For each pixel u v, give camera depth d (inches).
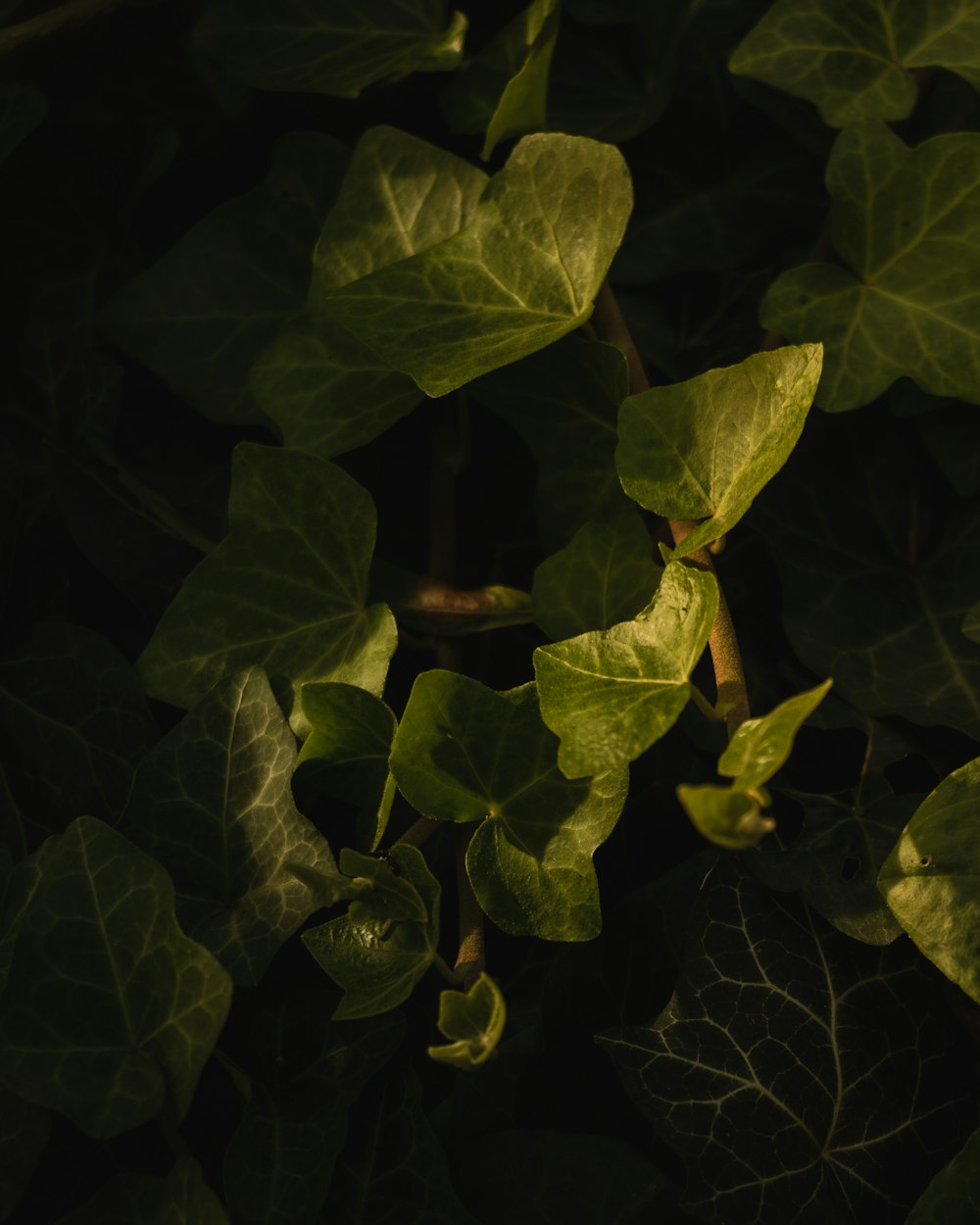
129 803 16.1
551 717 15.0
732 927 15.8
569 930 15.2
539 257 16.7
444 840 16.5
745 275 18.0
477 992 14.3
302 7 18.1
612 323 16.8
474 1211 15.6
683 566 15.1
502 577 17.5
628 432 15.6
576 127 18.5
